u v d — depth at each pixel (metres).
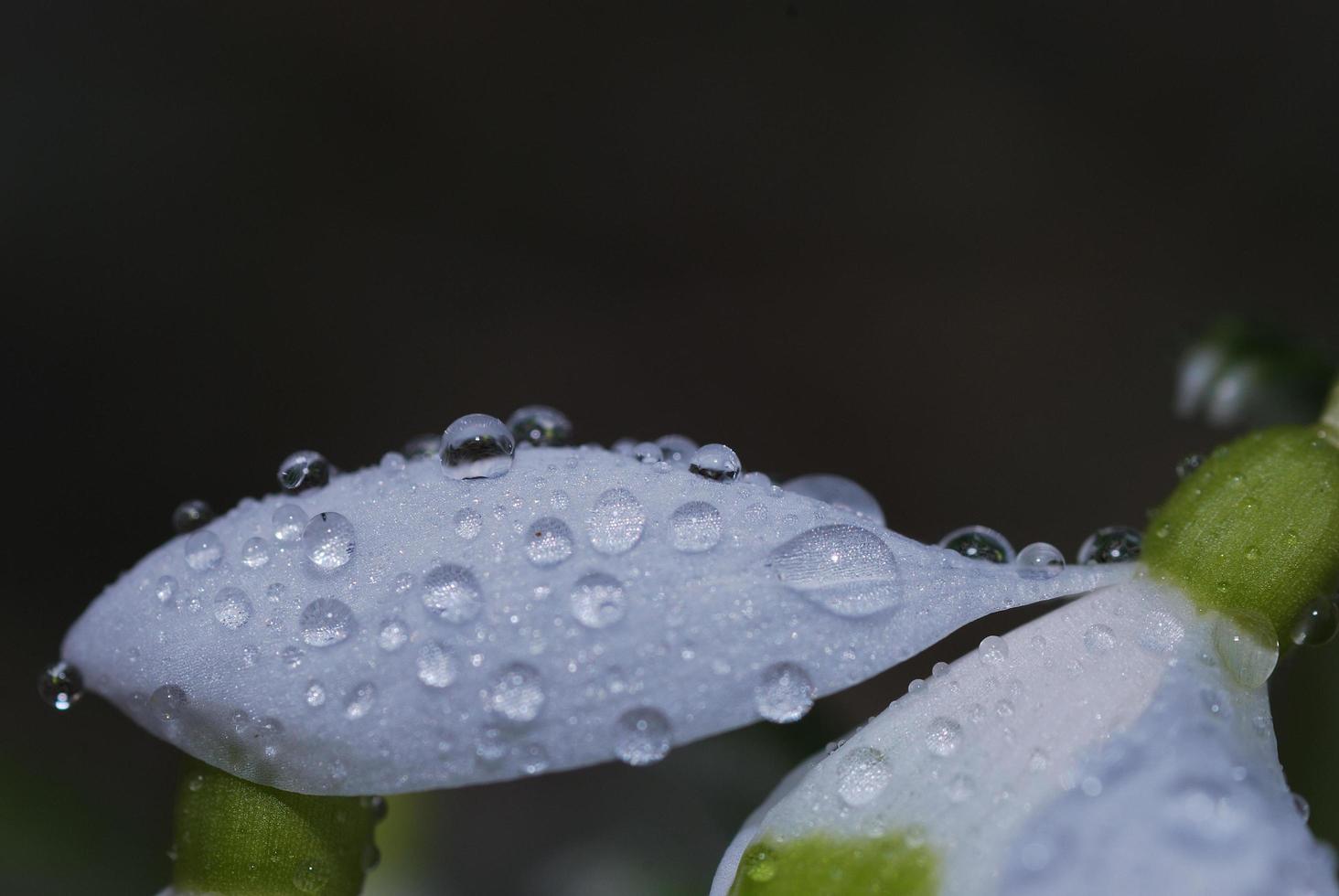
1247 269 0.19
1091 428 0.18
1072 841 0.08
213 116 0.21
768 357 0.20
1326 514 0.09
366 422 0.19
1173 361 0.11
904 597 0.09
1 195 0.20
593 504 0.09
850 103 0.20
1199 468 0.09
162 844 0.11
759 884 0.08
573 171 0.21
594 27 0.21
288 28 0.21
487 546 0.09
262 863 0.09
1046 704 0.09
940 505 0.18
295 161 0.21
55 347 0.19
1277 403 0.10
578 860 0.11
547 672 0.08
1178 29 0.19
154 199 0.20
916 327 0.19
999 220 0.20
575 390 0.19
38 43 0.20
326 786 0.08
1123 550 0.09
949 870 0.08
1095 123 0.20
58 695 0.09
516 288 0.20
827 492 0.09
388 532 0.09
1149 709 0.09
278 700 0.08
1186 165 0.19
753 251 0.20
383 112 0.21
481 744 0.08
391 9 0.21
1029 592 0.09
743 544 0.09
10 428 0.19
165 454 0.19
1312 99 0.19
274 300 0.20
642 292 0.20
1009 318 0.19
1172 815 0.08
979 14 0.20
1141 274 0.19
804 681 0.08
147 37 0.21
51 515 0.18
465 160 0.21
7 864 0.11
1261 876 0.08
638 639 0.08
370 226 0.21
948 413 0.19
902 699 0.09
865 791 0.08
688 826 0.11
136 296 0.20
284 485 0.09
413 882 0.11
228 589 0.09
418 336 0.20
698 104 0.21
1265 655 0.09
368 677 0.08
